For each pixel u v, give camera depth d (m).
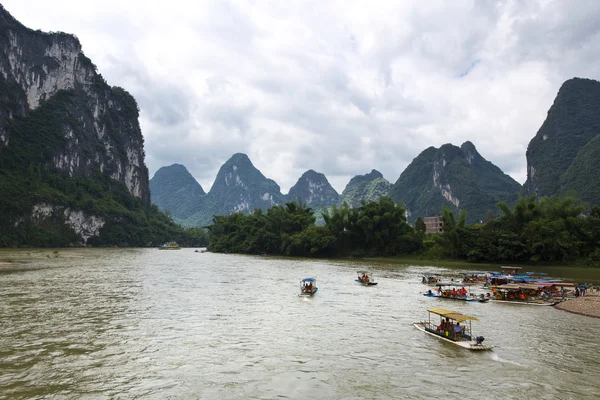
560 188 150.75
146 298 32.84
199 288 39.34
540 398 13.96
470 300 33.91
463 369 16.77
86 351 18.45
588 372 16.50
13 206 120.94
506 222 74.19
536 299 34.56
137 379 15.27
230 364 17.08
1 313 26.14
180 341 20.31
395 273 56.38
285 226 110.00
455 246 77.25
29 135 150.62
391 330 23.17
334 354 18.61
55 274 49.06
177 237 193.88
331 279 48.62
